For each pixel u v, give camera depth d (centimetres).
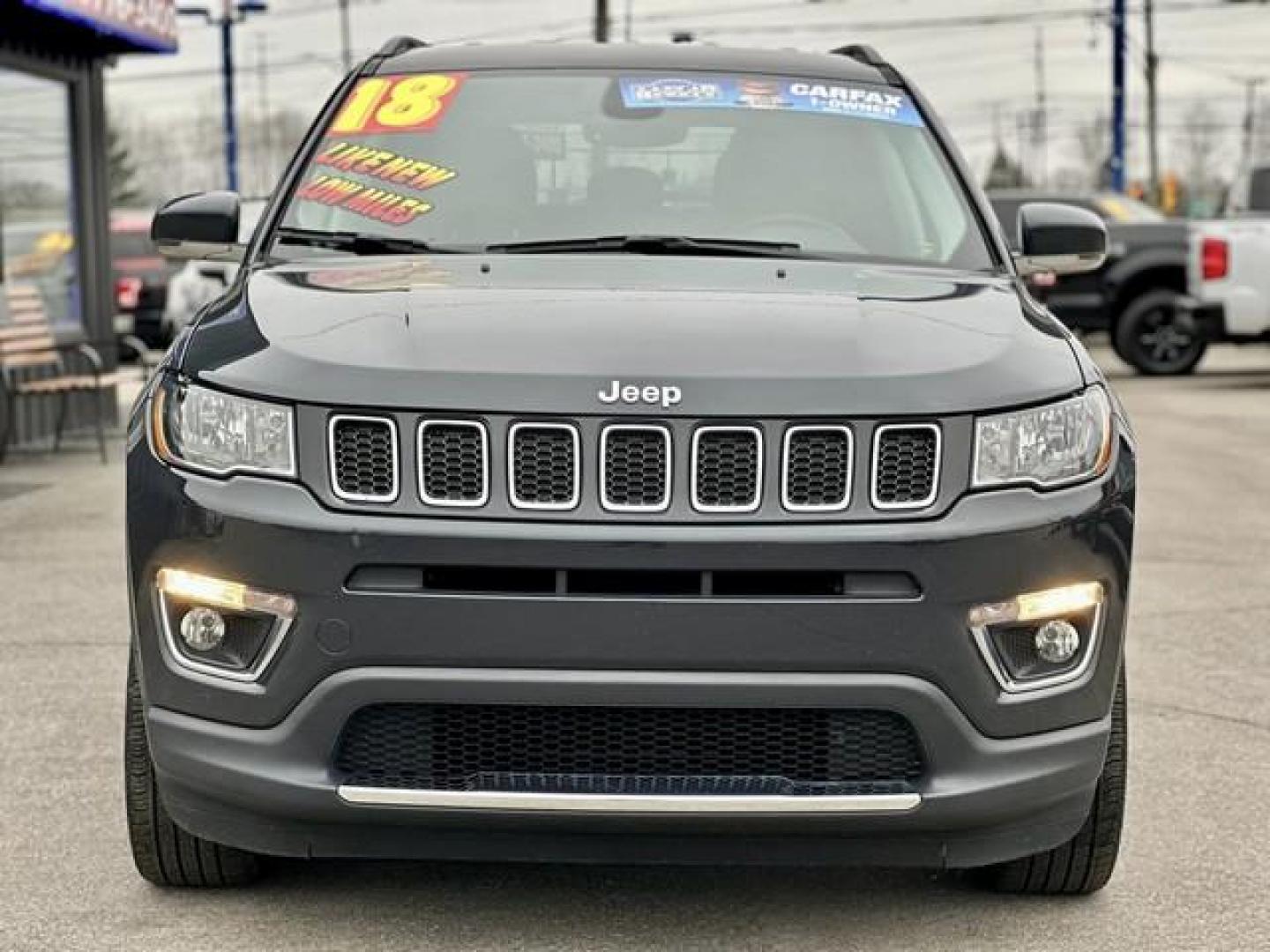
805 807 334
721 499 339
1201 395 1694
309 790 339
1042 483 349
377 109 498
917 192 480
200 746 347
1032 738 348
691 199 468
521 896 401
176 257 502
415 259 436
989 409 347
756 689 334
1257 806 470
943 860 353
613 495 338
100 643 653
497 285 400
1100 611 355
